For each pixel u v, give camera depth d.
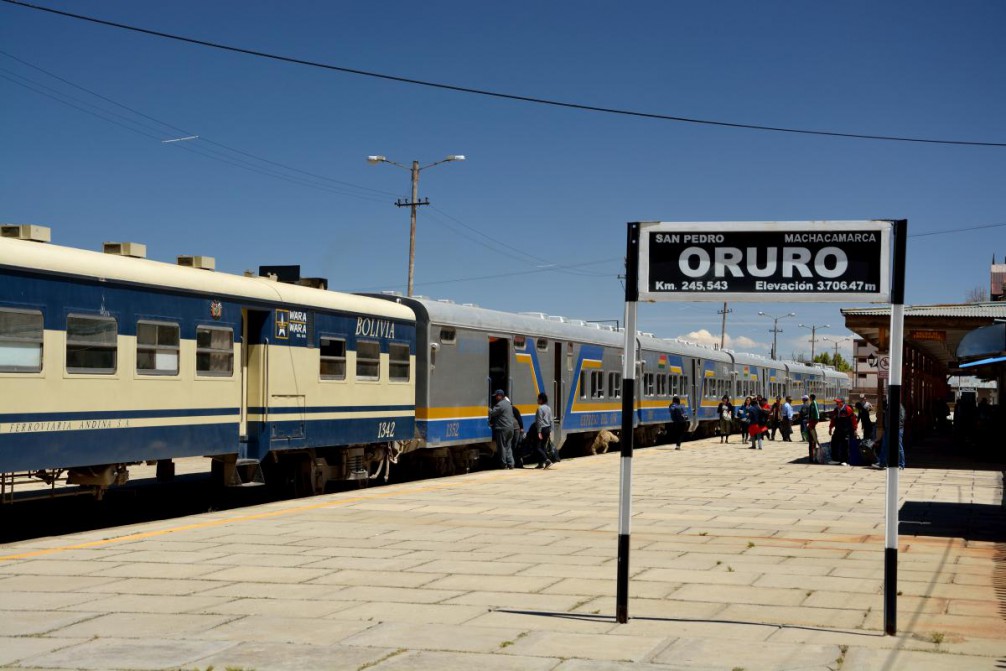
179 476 20.66
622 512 7.68
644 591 8.95
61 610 8.07
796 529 13.35
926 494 18.70
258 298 15.95
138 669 6.31
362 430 18.72
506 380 24.83
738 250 7.71
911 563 10.59
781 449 34.69
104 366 13.03
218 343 15.09
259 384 16.09
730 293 7.70
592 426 30.11
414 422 20.59
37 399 12.05
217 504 17.20
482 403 23.36
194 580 9.37
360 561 10.45
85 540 11.95
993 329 14.09
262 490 19.31
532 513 14.87
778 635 7.28
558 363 27.98
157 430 13.87
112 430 13.12
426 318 21.08
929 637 7.24
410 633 7.27
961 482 21.52
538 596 8.67
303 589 8.95
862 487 20.06
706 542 12.02
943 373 54.94
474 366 23.00
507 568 10.05
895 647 6.92
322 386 17.53
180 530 12.83
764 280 7.67
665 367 37.91
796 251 7.63
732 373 48.06
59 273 12.38
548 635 7.21
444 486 19.45
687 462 27.62
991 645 6.98
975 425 32.28
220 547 11.40
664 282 7.79
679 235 7.78
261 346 16.14
